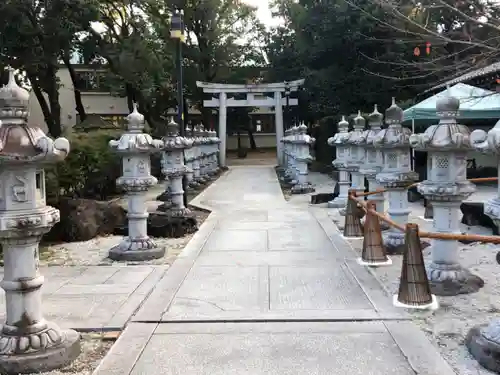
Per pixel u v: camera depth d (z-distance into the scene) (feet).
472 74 48.42
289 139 56.24
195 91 98.27
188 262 23.27
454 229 18.21
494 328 12.76
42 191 13.44
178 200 34.12
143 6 78.84
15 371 12.44
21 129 12.70
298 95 91.71
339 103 68.90
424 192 18.12
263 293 18.35
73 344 13.34
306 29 70.13
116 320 15.78
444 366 12.32
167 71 86.07
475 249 24.75
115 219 30.99
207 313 16.29
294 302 17.25
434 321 15.23
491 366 12.04
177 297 18.04
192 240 28.35
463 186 17.90
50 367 12.67
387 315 15.76
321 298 17.63
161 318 15.89
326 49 66.28
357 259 23.06
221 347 13.71
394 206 24.09
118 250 24.25
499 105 42.60
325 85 67.77
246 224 33.14
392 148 23.93
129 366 12.68
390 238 24.16
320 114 78.33
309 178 66.90
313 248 25.67
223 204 42.96
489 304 16.58
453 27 40.19
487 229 29.14
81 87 102.78
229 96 94.89
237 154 126.72
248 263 22.89
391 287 18.71
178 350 13.57
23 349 12.71
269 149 140.46
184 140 33.73
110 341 14.49
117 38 73.72
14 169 12.53
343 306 16.72
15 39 49.65
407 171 24.02
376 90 64.75
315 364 12.62
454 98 17.92
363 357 12.93
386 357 12.91
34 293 13.28
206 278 20.54
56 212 13.39
